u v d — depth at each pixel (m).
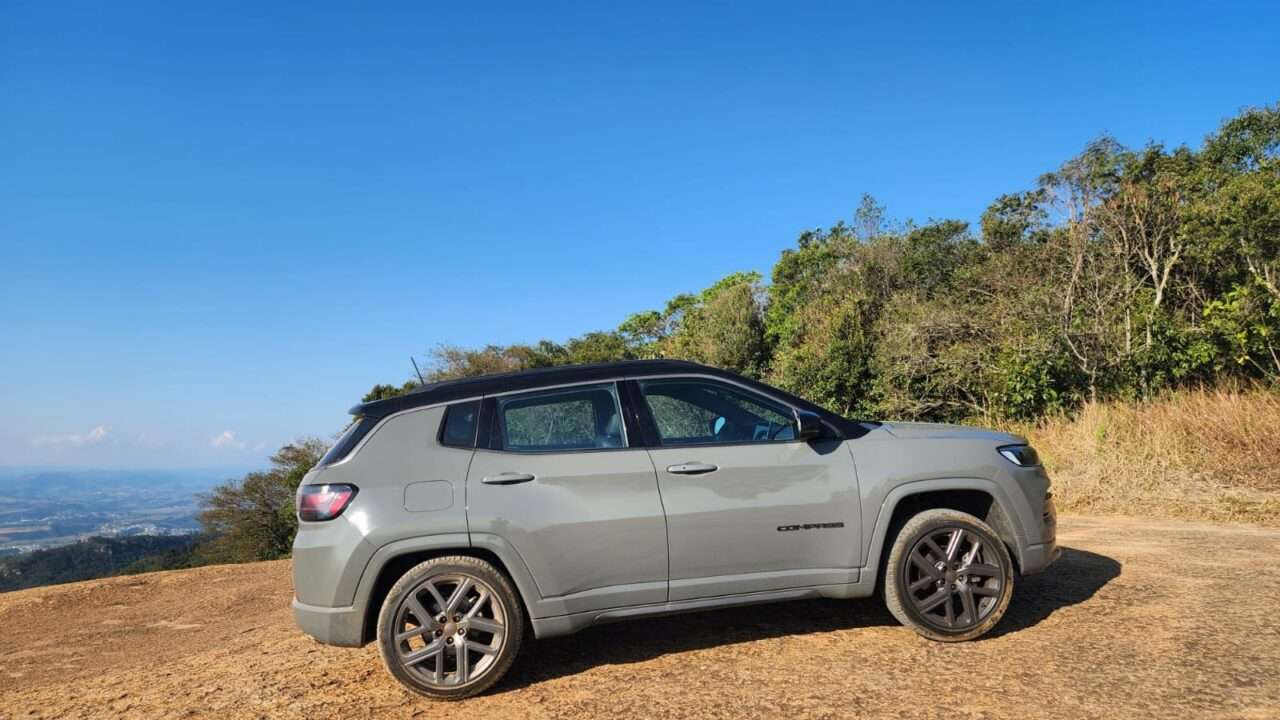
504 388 4.24
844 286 21.92
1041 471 4.55
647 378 4.35
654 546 4.02
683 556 4.04
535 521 3.93
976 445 4.43
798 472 4.21
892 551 4.21
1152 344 13.62
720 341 24.22
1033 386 14.03
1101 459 11.06
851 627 4.55
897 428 4.59
